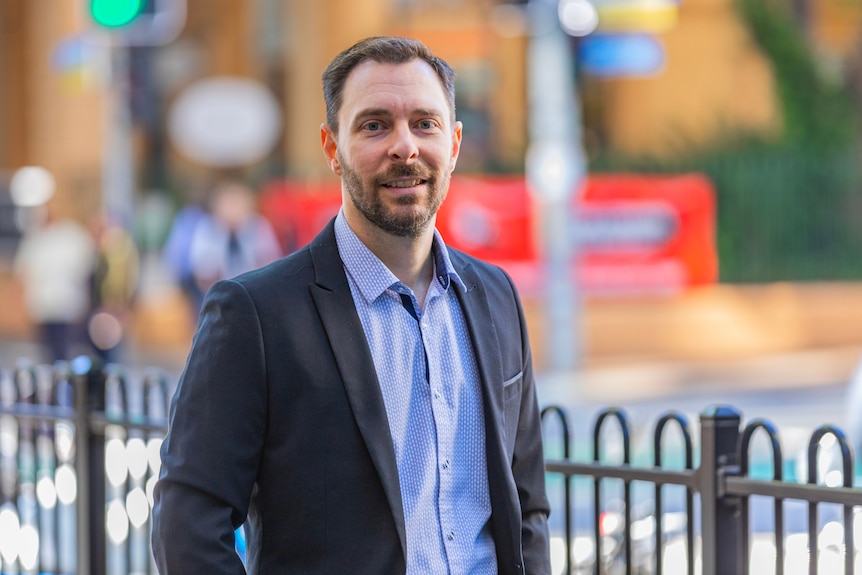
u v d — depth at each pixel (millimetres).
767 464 8109
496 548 3266
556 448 9625
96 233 15352
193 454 3062
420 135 3205
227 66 25906
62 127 23594
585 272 17641
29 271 15453
